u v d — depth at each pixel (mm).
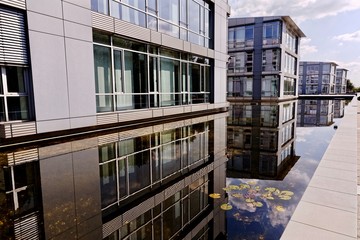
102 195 4148
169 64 14719
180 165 5898
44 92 8406
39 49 8250
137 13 12109
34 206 3725
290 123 13883
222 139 9133
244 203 3928
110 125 10789
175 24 14602
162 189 4473
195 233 3035
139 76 12664
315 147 8000
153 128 11125
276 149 7680
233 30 34688
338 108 24375
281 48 31625
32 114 8336
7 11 7594
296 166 5914
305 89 73438
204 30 17812
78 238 2900
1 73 7781
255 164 6070
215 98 19016
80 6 9352
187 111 15648
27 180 4766
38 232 3018
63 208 3670
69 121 9156
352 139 7531
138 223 3295
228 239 2924
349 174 4539
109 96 11125
